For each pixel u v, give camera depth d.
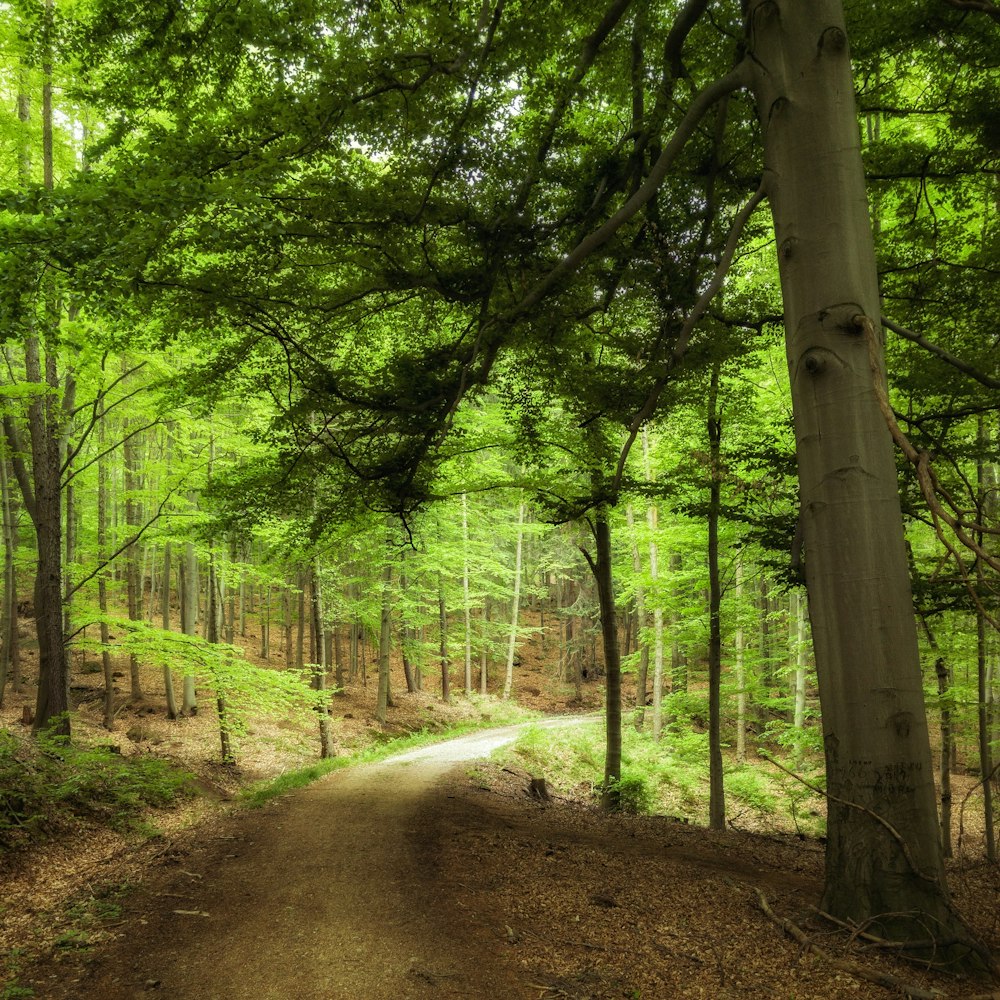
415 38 5.35
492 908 5.37
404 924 5.05
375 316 8.24
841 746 4.06
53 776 9.79
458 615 34.25
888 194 7.94
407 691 26.75
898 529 4.02
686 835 9.56
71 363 11.07
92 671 21.66
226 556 15.88
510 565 32.59
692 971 4.08
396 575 22.03
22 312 5.07
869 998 3.48
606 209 6.93
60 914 5.52
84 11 6.49
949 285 7.06
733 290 9.53
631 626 34.03
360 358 8.17
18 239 4.66
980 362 7.02
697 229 7.28
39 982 4.30
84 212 4.69
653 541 14.36
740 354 8.20
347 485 7.48
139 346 7.94
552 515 8.95
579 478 11.41
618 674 12.38
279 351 7.60
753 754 20.55
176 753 14.41
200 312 6.34
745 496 8.20
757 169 7.06
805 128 4.19
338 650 24.59
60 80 10.41
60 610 11.95
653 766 16.88
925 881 3.85
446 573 23.78
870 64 6.57
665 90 6.01
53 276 5.47
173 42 5.70
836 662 4.06
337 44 5.53
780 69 4.29
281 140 5.61
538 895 5.68
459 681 32.94
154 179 4.70
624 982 4.05
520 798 11.89
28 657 21.08
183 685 18.84
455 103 5.94
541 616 40.00
